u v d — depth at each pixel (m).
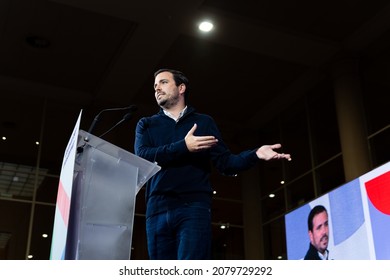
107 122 11.24
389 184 6.61
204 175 2.24
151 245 2.18
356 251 7.04
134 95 11.23
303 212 8.43
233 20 8.91
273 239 12.05
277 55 9.98
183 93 2.48
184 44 9.68
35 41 9.48
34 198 10.88
